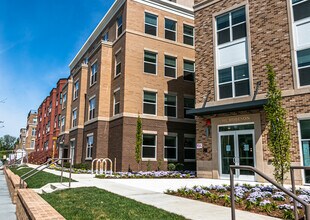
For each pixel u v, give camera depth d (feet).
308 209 10.53
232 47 53.36
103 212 20.86
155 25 76.28
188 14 82.64
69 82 114.52
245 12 52.01
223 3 55.98
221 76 54.29
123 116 66.44
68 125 111.45
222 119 51.96
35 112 264.11
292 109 42.91
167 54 76.48
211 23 57.62
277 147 33.42
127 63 69.46
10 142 416.87
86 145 82.74
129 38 70.79
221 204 25.16
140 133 62.90
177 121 74.23
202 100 56.34
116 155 67.62
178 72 77.66
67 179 45.42
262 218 19.95
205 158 53.57
